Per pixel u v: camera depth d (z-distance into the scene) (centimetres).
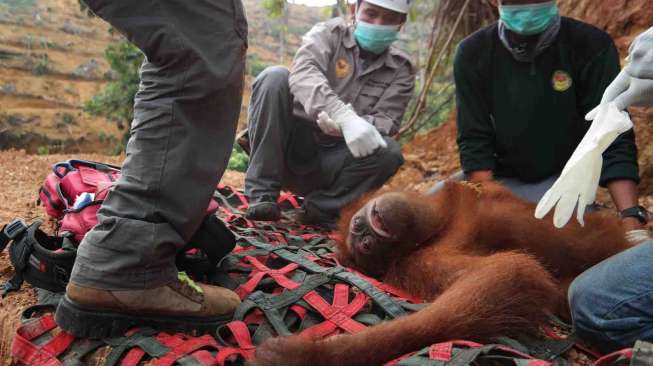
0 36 3300
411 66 498
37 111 2886
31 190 564
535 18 409
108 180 334
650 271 238
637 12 635
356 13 473
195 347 250
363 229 363
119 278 249
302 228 473
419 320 247
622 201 388
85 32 3684
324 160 477
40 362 254
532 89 445
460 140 480
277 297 290
